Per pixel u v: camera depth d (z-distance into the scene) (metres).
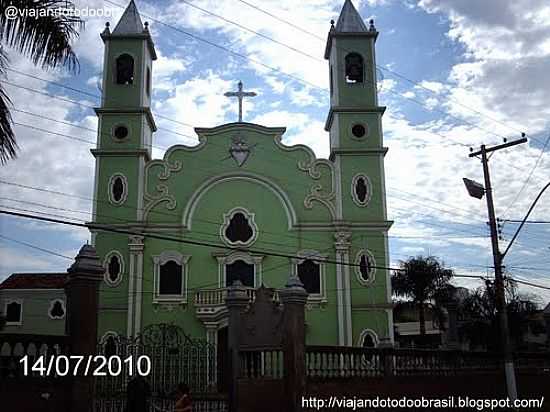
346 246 36.12
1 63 12.10
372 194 37.16
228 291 18.27
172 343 21.84
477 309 46.34
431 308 48.62
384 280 35.81
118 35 39.16
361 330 35.06
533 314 47.62
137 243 35.62
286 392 16.98
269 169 37.62
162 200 36.84
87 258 14.41
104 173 36.75
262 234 36.66
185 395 15.95
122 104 38.06
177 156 37.50
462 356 24.12
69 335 13.95
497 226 24.91
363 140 38.12
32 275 46.16
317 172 37.66
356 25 40.53
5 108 11.93
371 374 19.67
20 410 12.92
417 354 21.72
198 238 36.38
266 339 17.64
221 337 35.00
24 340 13.17
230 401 17.22
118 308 34.72
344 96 38.91
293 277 18.11
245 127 38.16
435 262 46.53
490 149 25.50
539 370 29.16
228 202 37.09
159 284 35.47
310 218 37.03
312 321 35.25
